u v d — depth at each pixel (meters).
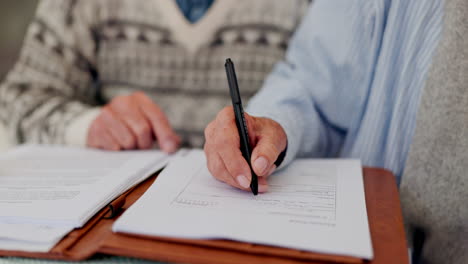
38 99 0.88
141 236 0.35
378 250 0.33
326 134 0.70
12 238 0.35
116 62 1.05
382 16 0.58
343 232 0.34
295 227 0.35
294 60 0.71
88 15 1.04
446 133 0.49
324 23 0.65
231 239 0.33
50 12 1.01
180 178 0.47
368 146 0.61
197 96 1.01
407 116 0.56
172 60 1.01
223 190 0.44
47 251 0.33
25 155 0.60
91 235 0.36
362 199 0.41
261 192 0.43
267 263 0.31
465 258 0.48
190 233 0.34
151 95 1.04
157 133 0.64
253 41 0.97
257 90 0.98
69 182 0.47
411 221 0.53
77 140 0.73
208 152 0.46
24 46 1.00
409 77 0.55
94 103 1.09
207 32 0.97
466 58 0.47
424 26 0.53
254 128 0.48
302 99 0.63
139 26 1.01
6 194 0.43
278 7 0.94
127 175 0.48
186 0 0.97
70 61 1.02
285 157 0.51
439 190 0.50
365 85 0.62
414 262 0.54
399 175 0.58
